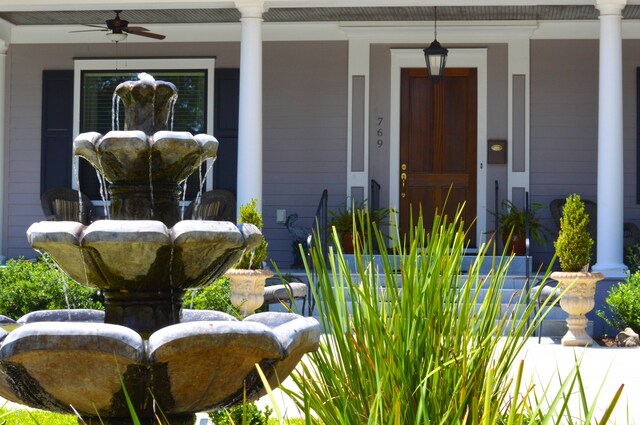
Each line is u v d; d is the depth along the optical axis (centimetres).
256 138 1192
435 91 1414
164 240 404
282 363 394
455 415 326
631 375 806
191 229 405
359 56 1410
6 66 1441
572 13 1342
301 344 393
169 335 358
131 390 373
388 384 339
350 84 1410
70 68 1439
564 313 1098
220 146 1423
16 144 1444
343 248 1321
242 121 1193
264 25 1420
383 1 1171
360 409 351
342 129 1412
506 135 1396
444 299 377
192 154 452
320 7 1289
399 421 310
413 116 1416
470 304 376
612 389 743
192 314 488
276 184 1416
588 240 995
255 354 377
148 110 467
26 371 367
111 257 410
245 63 1190
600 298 1133
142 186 458
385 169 1410
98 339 354
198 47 1429
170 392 379
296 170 1414
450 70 1412
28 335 353
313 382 371
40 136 1441
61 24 1432
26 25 1438
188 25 1429
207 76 1423
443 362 351
